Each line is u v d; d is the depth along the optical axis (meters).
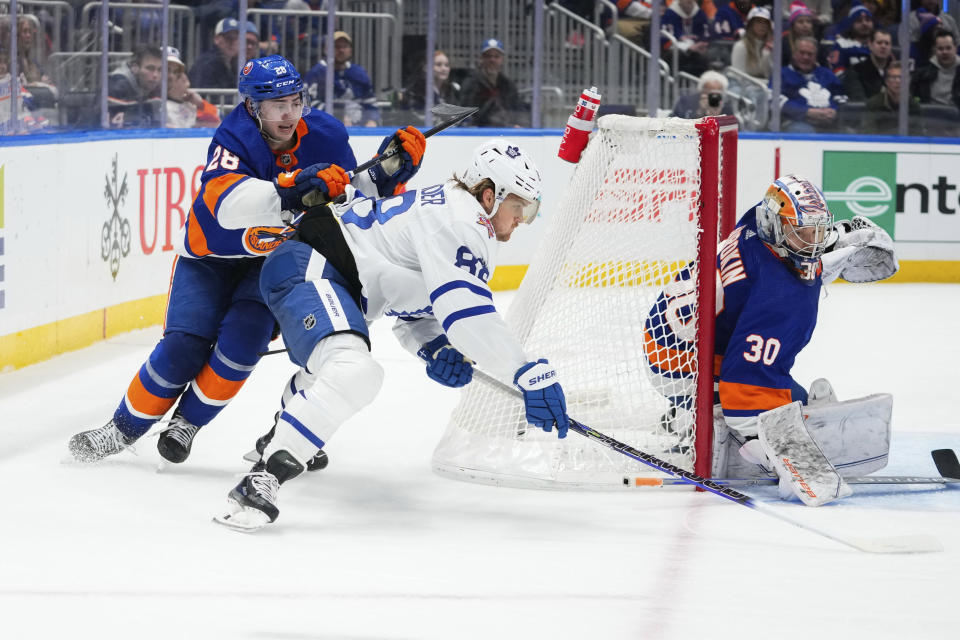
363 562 7.93
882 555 8.24
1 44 15.67
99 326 17.58
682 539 8.59
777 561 8.07
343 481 10.21
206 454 11.07
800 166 26.28
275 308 9.19
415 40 24.56
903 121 27.09
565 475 9.97
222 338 9.93
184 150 19.98
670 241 10.14
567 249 10.68
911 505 9.62
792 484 9.51
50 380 14.84
